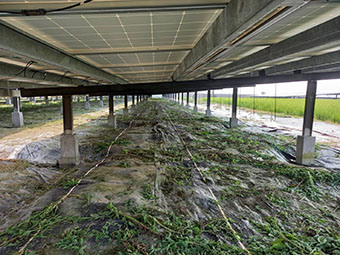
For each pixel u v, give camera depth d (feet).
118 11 10.11
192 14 11.60
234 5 9.78
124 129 53.36
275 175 25.70
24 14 9.43
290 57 21.50
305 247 13.69
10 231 14.19
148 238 13.34
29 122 62.64
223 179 23.98
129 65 27.61
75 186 20.80
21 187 22.35
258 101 113.70
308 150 31.76
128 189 19.76
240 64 25.07
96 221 14.58
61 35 13.74
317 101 77.87
